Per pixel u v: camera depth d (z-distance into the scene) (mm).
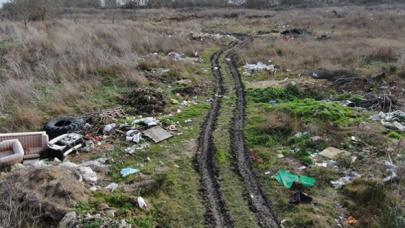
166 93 11734
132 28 21766
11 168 6969
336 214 5859
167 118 9844
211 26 29094
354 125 8977
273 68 15164
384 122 9266
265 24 29953
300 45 18828
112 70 13227
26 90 10547
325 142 8109
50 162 7449
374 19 28469
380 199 5930
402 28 24094
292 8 45562
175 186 6680
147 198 6312
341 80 12820
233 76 14281
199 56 17734
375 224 5465
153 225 5637
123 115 10031
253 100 11398
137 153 7949
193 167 7352
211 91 12406
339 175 6898
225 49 19562
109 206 5898
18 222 5305
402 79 13047
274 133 8742
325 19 30594
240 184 6754
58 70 12688
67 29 19688
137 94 11109
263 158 7648
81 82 11984
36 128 9086
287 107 10102
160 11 39312
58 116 9766
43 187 5891
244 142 8438
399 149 7582
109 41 17609
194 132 9039
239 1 52938
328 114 9438
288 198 6293
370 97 11250
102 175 7043
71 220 5352
